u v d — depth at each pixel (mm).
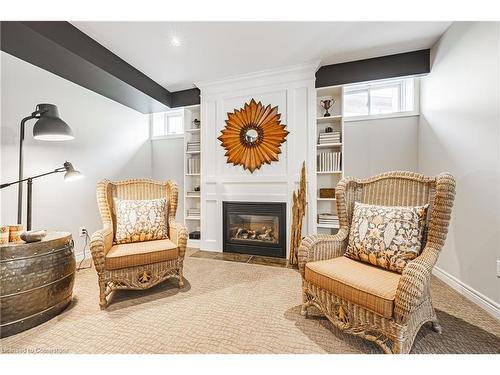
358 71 2775
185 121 3596
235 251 3230
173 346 1338
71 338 1403
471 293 1831
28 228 1918
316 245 1623
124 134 3523
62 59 2236
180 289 2076
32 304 1496
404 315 1093
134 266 1858
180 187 3873
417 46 2494
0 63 2143
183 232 2107
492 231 1653
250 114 3127
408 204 1581
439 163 2326
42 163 2488
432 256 1261
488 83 1694
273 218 3158
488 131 1692
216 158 3309
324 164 2912
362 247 1542
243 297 1928
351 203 1828
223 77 3156
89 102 2992
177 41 2363
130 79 2828
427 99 2566
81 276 2342
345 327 1324
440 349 1291
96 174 3096
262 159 3086
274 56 2670
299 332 1459
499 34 1603
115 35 2260
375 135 2939
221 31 2207
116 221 2174
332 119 2939
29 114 2352
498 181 1609
